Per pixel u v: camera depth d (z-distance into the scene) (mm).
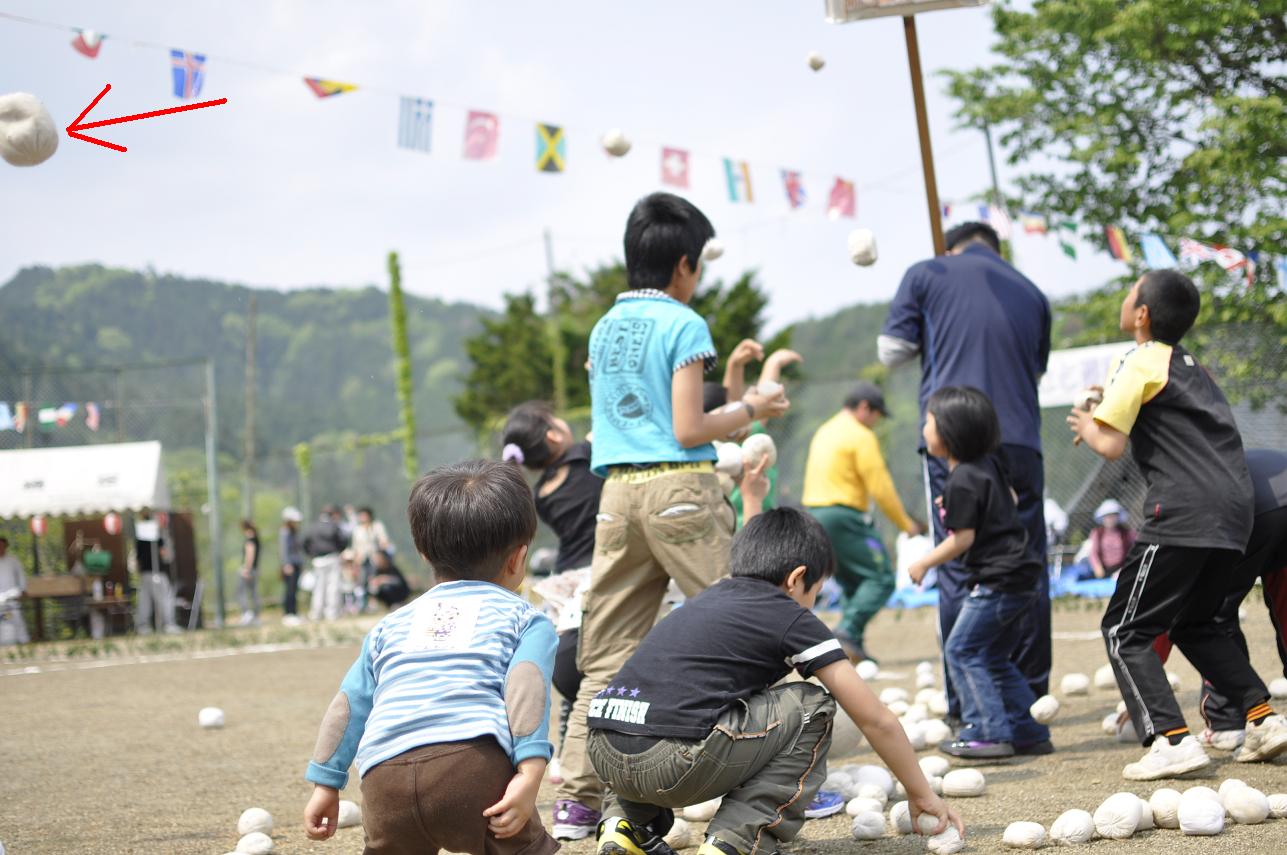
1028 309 4859
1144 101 15734
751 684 2902
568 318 35594
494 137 7391
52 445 20578
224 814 4125
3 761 5527
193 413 46500
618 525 3615
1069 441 14469
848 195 9414
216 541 18594
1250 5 14516
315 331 92312
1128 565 3973
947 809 3033
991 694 4398
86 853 3580
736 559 3105
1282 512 4070
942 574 4742
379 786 2391
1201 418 3904
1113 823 3154
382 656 2537
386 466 26766
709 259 4309
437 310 96688
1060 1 15680
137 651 13445
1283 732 3793
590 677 3619
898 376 19078
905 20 5309
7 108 3129
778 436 19656
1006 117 16078
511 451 4516
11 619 16781
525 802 2344
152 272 86375
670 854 3066
